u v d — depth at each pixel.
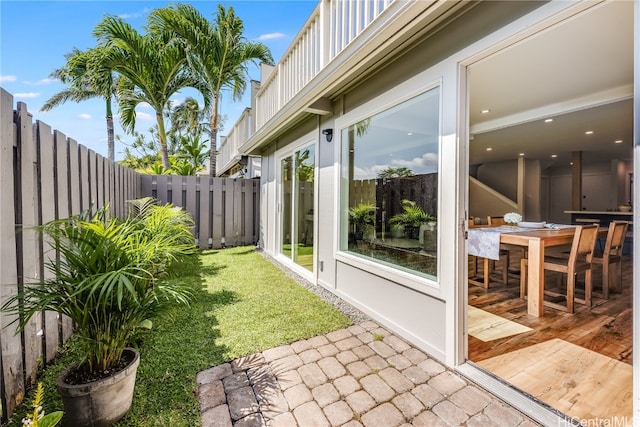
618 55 2.55
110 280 1.36
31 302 1.41
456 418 1.58
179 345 2.29
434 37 2.24
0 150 1.52
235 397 1.73
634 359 1.26
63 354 2.08
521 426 1.52
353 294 3.25
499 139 6.02
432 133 2.31
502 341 2.37
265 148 6.48
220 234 6.82
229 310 3.03
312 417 1.59
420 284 2.32
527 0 1.65
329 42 3.15
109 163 3.56
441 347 2.16
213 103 7.24
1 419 1.48
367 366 2.07
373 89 2.94
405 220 2.60
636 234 1.24
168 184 6.27
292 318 2.86
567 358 2.11
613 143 6.46
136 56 6.33
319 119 4.02
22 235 1.69
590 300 3.10
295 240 4.79
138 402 1.65
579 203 7.44
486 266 3.73
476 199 9.77
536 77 3.03
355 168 3.35
